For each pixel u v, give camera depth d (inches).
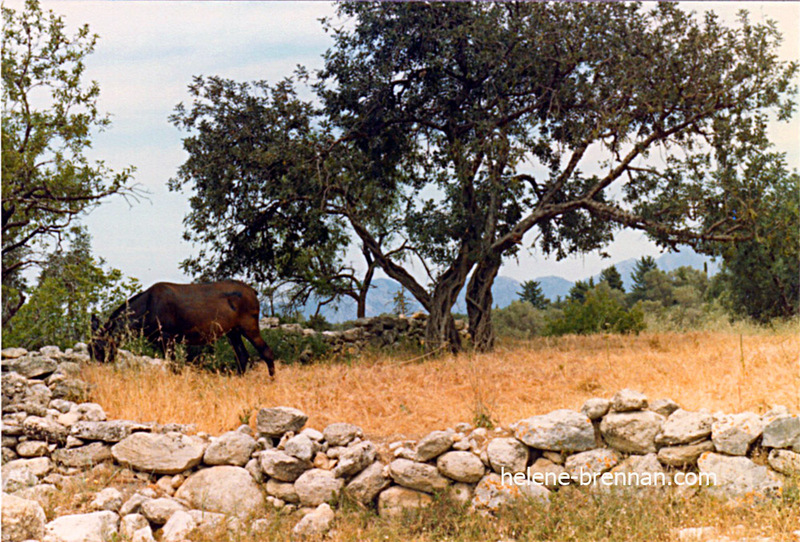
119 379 415.5
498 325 1149.1
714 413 323.3
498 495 309.4
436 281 706.8
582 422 324.5
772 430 297.3
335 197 691.4
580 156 693.9
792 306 821.9
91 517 269.4
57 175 542.3
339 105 681.0
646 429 316.8
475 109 691.4
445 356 639.8
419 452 325.1
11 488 305.4
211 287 519.8
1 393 362.0
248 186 689.0
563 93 671.8
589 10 648.4
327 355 641.6
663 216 664.4
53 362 400.8
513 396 421.7
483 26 636.7
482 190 703.1
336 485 318.3
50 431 342.6
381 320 749.3
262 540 282.7
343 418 395.9
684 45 630.5
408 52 687.1
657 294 1485.0
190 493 317.4
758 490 285.7
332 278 986.1
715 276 999.6
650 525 263.3
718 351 510.6
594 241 770.8
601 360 519.5
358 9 678.5
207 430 370.0
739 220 629.3
